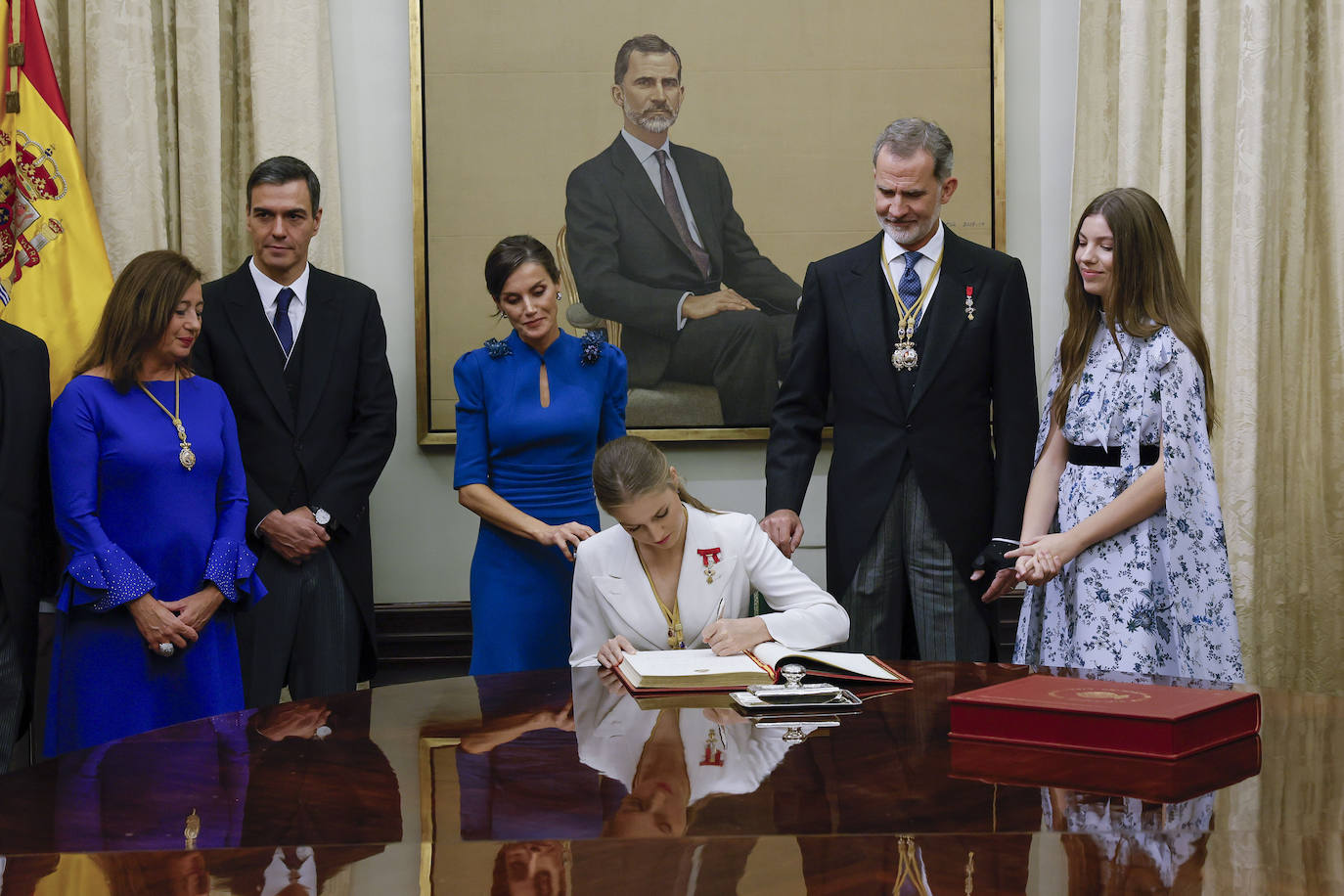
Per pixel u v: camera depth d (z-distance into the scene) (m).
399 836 1.46
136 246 4.55
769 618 2.64
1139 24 4.74
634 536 2.76
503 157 4.91
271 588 3.72
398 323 5.00
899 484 3.48
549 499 3.63
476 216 4.92
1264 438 4.64
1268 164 4.60
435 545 5.02
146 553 3.27
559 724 2.07
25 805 1.63
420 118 4.88
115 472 3.26
